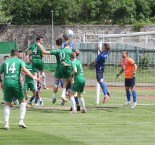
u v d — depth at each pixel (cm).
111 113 3319
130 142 2208
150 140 2264
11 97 2545
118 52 5725
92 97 4831
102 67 3728
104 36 4062
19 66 2542
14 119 2917
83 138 2294
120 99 4641
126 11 11694
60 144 2136
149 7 12012
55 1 11600
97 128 2608
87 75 6956
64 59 3475
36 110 3441
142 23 11012
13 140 2220
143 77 5794
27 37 11050
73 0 11781
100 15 11838
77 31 10962
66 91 3659
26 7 11681
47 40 11012
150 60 5541
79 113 3288
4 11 11431
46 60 8056
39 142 2178
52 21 10994
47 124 2733
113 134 2417
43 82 5866
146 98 4788
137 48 5725
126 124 2772
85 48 8750
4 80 2539
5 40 11081
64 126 2669
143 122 2866
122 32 10956
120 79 6012
